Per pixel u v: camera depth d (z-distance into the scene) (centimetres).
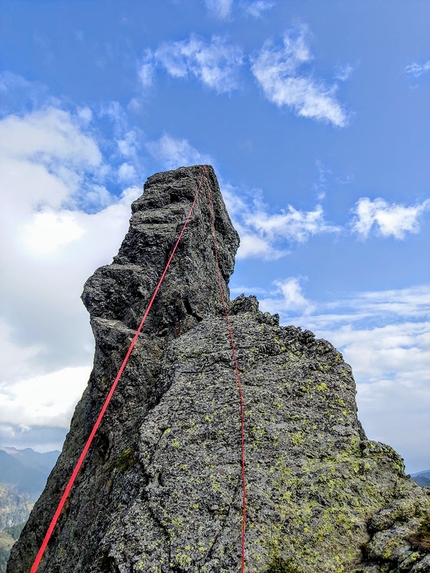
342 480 843
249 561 711
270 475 862
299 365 1148
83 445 1455
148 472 899
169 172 2086
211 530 770
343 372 1130
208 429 983
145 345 1379
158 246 1662
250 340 1255
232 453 921
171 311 1524
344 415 1014
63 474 1531
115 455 1118
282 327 1302
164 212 1827
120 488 953
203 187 2091
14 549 1533
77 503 1170
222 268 2003
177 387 1125
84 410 1691
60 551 1109
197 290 1623
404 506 782
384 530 747
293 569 700
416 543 695
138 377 1290
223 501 816
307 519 773
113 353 1378
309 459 898
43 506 1524
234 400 1048
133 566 730
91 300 1544
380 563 696
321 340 1225
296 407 1028
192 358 1239
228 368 1166
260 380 1109
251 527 765
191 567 714
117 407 1263
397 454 911
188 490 846
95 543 894
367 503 810
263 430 962
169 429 997
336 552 729
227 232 2173
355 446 931
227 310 1652
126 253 1709
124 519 817
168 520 794
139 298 1527
